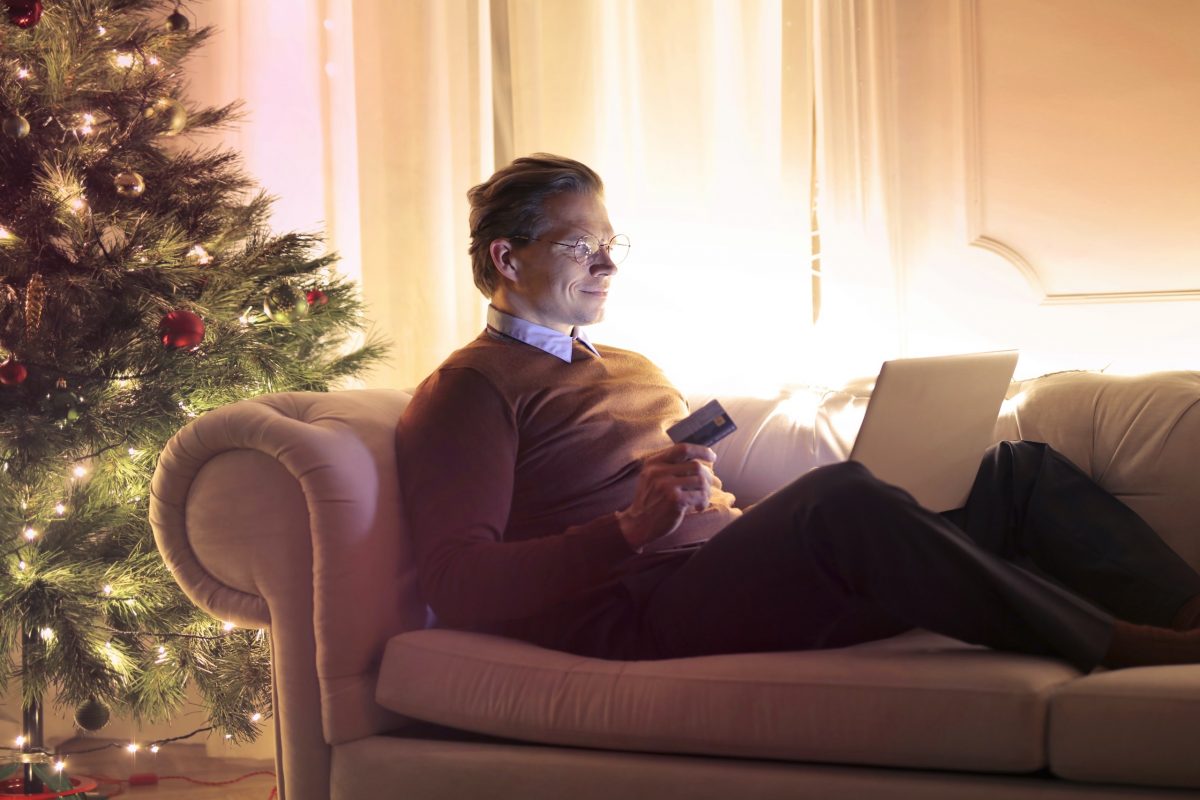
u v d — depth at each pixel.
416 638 1.60
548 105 2.65
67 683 2.04
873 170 2.54
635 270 2.63
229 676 2.23
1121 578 1.60
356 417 1.72
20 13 1.96
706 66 2.61
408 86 2.65
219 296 2.16
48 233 2.12
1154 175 2.50
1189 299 2.49
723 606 1.48
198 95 2.88
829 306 2.53
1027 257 2.59
